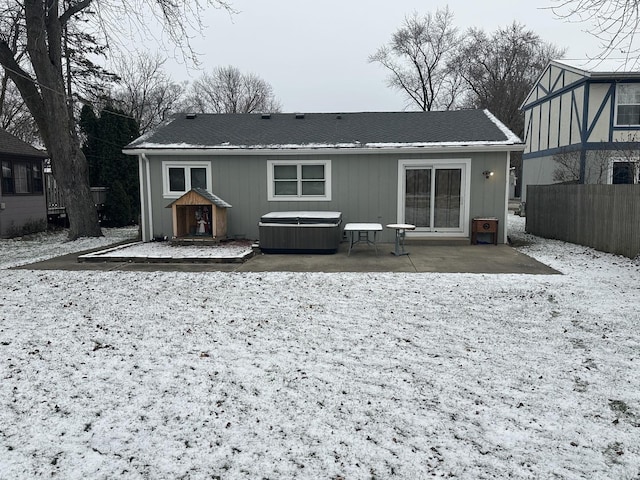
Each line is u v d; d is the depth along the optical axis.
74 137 14.51
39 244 13.06
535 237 13.05
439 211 11.23
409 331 4.89
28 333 4.89
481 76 37.53
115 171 18.52
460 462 2.71
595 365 4.01
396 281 7.18
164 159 11.61
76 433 3.01
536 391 3.56
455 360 4.14
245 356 4.24
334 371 3.92
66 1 12.86
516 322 5.16
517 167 38.34
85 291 6.73
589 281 7.04
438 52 37.59
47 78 12.08
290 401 3.41
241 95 51.34
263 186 11.55
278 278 7.47
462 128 11.98
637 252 8.74
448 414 3.23
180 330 4.97
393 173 11.17
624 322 5.10
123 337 4.77
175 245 10.85
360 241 10.59
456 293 6.43
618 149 15.45
